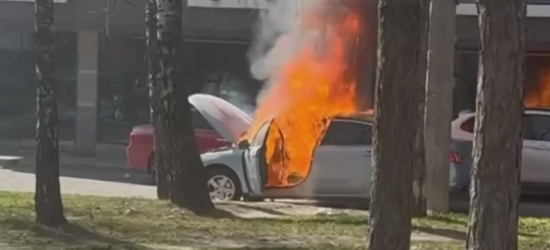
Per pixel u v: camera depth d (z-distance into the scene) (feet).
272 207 77.46
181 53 72.02
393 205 38.68
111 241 56.24
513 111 35.50
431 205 75.77
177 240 57.62
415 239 61.52
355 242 58.75
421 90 69.21
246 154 81.92
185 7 124.57
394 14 38.06
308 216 72.23
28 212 65.36
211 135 97.19
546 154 91.09
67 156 127.85
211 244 56.59
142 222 64.34
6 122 135.23
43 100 57.67
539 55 120.67
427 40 71.15
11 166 114.62
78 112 130.62
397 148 38.45
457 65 122.52
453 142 89.45
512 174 35.65
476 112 36.52
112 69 131.85
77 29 125.90
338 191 82.23
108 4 122.93
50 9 56.39
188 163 71.67
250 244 56.90
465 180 88.43
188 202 71.51
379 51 38.65
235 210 73.61
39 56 57.06
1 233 56.59
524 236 65.00
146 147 99.25
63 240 55.77
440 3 73.72
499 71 35.32
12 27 130.72
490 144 35.60
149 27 73.10
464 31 120.37
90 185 98.37
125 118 132.36
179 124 71.61
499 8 35.19
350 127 83.25
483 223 35.91
